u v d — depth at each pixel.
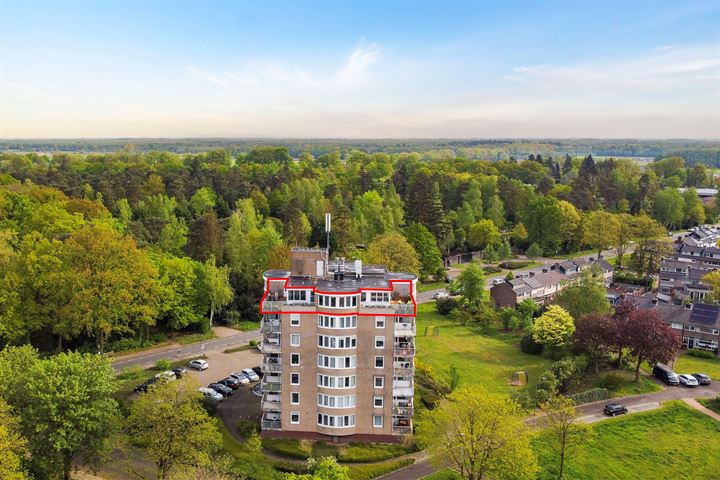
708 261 183.88
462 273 150.00
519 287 146.75
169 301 117.44
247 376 99.50
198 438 67.12
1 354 73.50
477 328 135.12
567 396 94.56
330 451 76.75
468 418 68.31
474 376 105.50
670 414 90.12
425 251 168.75
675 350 100.06
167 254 132.62
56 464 63.53
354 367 78.25
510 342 125.69
